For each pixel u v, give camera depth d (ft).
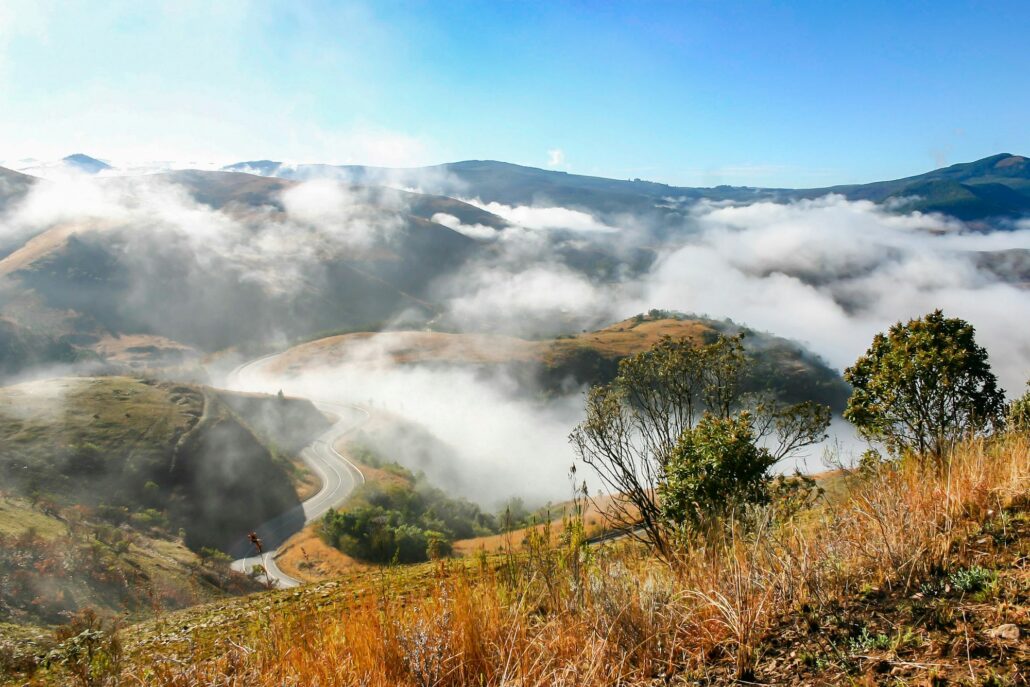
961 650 7.53
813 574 10.29
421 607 12.09
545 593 13.20
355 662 10.10
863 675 7.57
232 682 10.64
